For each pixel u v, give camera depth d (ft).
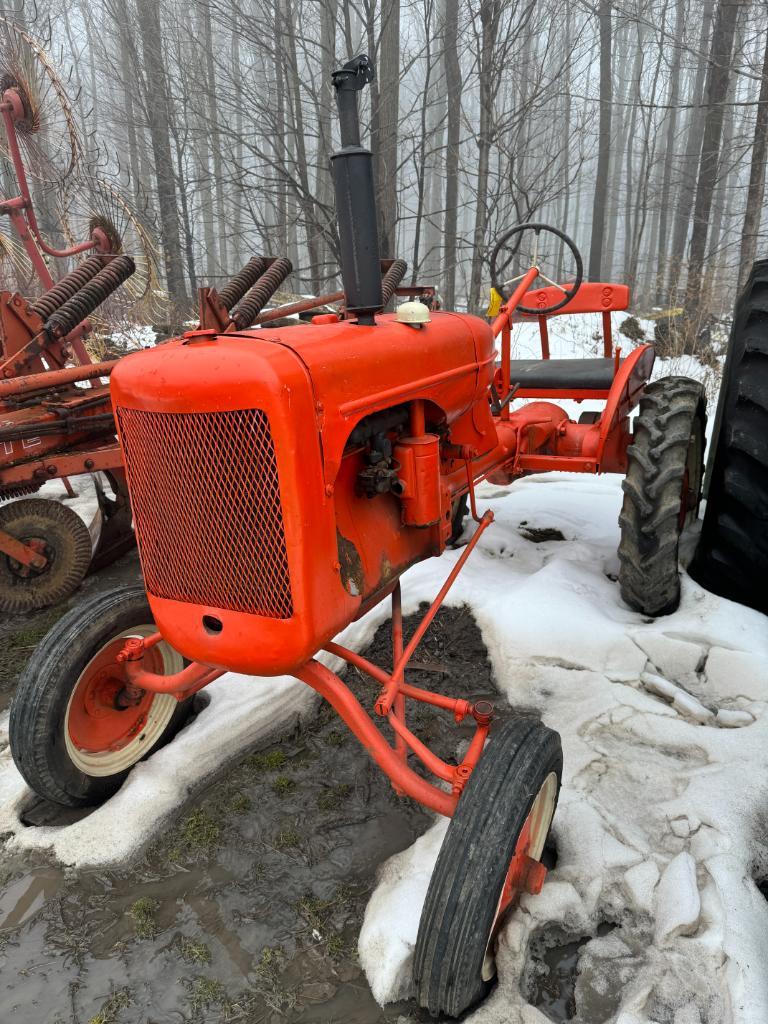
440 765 5.98
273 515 5.24
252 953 6.20
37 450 12.10
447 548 13.03
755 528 9.44
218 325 10.66
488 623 10.43
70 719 7.66
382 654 10.45
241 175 28.37
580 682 9.23
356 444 5.96
